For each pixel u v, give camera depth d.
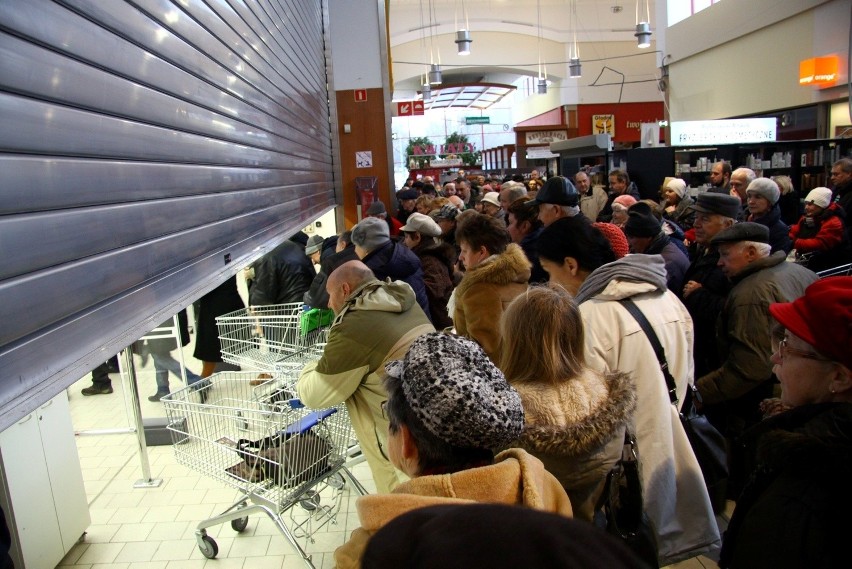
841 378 1.45
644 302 2.36
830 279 1.51
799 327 1.49
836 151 10.94
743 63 15.70
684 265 3.85
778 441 1.28
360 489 3.49
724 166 8.28
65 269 1.43
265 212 3.79
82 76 1.59
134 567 3.32
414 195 8.33
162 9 2.20
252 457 3.03
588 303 2.39
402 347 2.62
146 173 1.97
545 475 1.36
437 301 4.82
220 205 2.81
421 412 1.29
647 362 2.26
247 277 6.79
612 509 1.83
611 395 1.79
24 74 1.33
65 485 3.40
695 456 2.32
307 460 3.06
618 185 8.80
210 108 2.73
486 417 1.27
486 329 2.76
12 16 1.29
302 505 3.54
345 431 3.24
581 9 28.03
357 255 4.36
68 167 1.49
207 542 3.33
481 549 0.56
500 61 28.50
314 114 7.05
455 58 28.38
